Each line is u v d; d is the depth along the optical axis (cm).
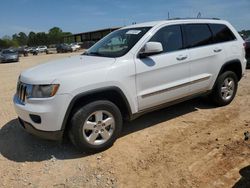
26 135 507
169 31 504
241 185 334
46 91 388
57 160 416
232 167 372
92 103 409
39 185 361
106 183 357
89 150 419
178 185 342
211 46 558
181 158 403
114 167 390
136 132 498
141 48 460
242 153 405
